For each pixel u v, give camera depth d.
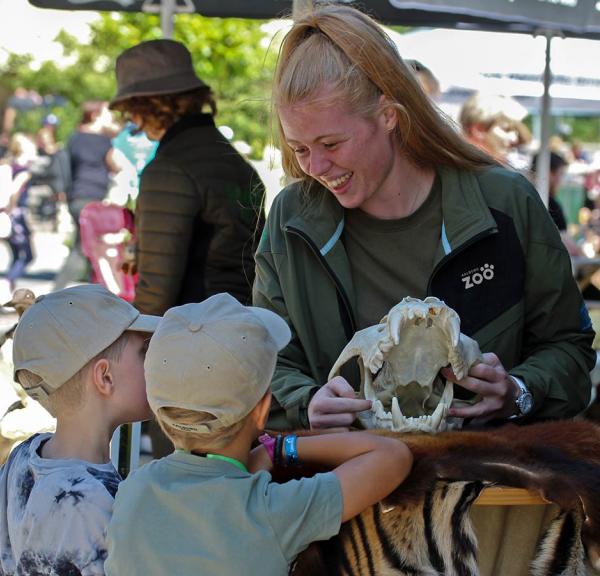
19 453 2.25
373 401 2.09
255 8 5.19
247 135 10.20
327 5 2.42
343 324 2.41
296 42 2.30
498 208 2.37
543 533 1.88
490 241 2.35
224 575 1.82
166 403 1.88
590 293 5.72
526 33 5.63
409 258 2.39
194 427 1.87
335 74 2.20
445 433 1.96
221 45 10.67
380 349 2.04
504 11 4.00
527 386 2.24
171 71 4.02
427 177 2.39
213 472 1.88
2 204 11.52
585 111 9.91
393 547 1.89
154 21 10.68
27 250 11.68
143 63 4.02
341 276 2.39
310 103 2.18
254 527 1.82
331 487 1.84
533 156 7.32
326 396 2.11
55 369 2.17
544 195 5.63
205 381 1.85
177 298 3.77
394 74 2.26
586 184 12.96
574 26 4.32
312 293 2.43
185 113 4.01
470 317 2.35
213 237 3.74
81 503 2.04
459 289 2.36
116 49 11.77
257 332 1.93
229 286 3.78
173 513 1.87
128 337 2.26
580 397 2.40
